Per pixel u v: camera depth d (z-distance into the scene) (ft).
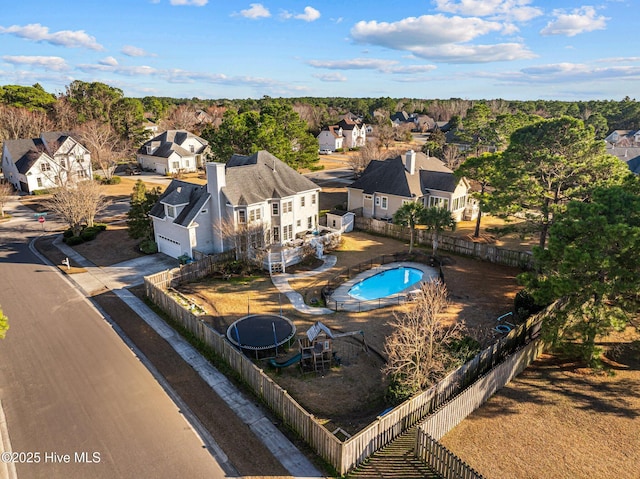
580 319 66.85
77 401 60.85
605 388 62.59
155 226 126.93
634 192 71.05
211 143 197.88
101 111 316.40
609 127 406.82
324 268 113.80
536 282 69.62
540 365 68.90
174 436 53.78
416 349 57.21
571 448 50.44
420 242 133.59
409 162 153.48
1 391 63.31
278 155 185.47
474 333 77.56
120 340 77.46
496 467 47.42
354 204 165.27
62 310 89.71
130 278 107.34
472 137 250.78
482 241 132.46
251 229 116.57
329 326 82.69
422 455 48.11
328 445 48.19
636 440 51.75
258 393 61.21
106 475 47.96
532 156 98.32
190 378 65.98
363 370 67.77
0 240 138.82
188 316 78.74
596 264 58.85
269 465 48.93
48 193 200.64
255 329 75.72
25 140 219.61
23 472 48.49
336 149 355.15
